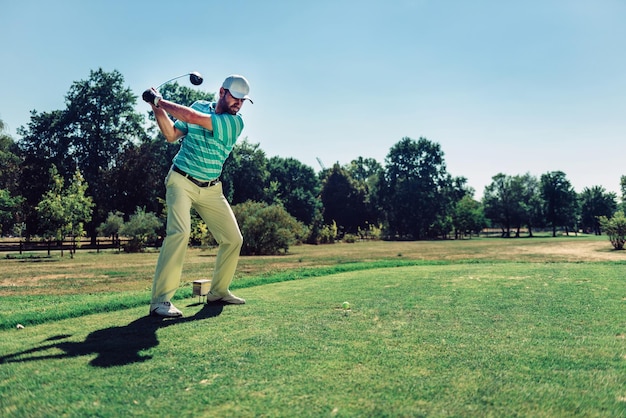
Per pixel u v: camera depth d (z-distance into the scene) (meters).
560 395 3.45
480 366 4.13
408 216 90.25
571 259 26.22
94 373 4.02
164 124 6.60
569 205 99.31
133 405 3.35
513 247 43.72
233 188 61.44
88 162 56.62
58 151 54.62
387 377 3.86
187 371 4.05
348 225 86.25
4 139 50.81
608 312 6.47
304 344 4.86
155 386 3.70
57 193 35.12
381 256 30.88
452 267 14.13
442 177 92.38
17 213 49.72
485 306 6.98
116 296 9.05
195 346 4.82
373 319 6.11
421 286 9.25
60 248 36.22
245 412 3.21
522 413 3.15
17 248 39.53
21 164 54.31
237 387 3.66
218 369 4.09
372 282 10.09
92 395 3.53
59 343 5.05
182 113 6.28
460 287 9.03
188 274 17.30
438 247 45.97
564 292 8.24
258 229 34.47
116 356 4.50
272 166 76.88
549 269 12.61
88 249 44.78
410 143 92.81
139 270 20.72
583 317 6.16
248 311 6.75
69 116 55.59
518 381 3.75
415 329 5.53
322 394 3.51
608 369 4.03
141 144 58.28
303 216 69.25
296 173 78.50
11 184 52.41
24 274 18.92
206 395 3.51
